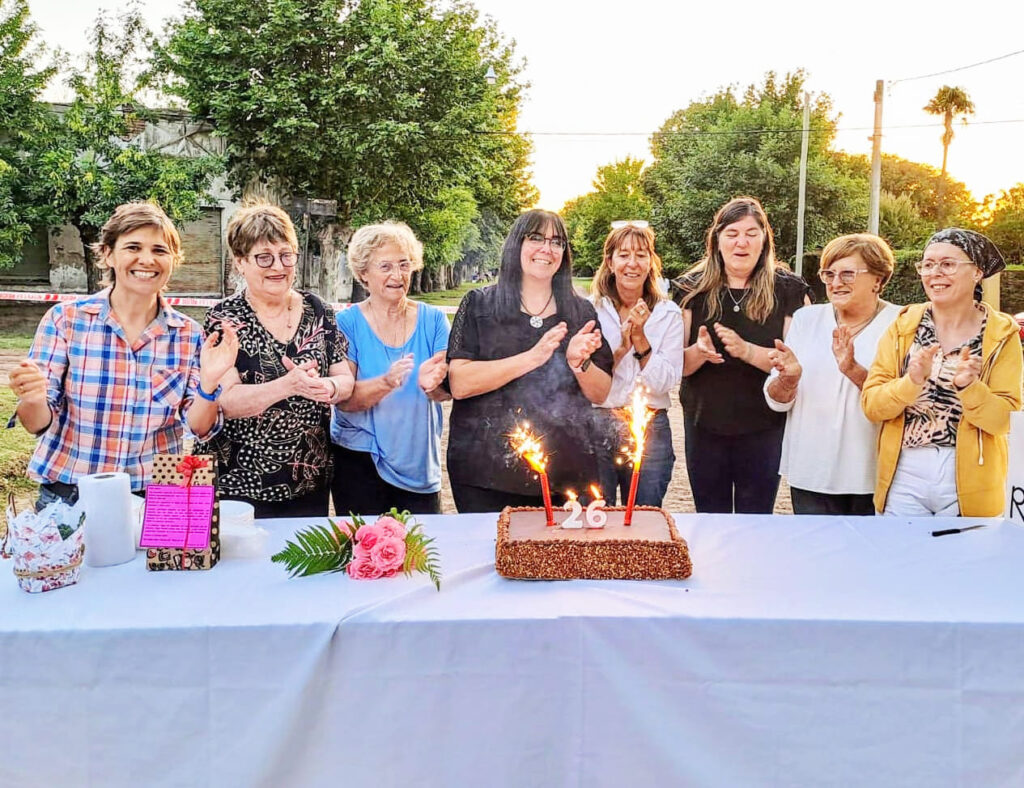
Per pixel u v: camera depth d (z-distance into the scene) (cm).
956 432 261
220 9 1420
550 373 274
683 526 227
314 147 1406
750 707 164
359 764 163
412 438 294
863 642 161
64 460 243
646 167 3303
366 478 296
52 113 1427
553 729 165
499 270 278
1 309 1447
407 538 191
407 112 1436
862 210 2778
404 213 1556
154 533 191
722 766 165
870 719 163
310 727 161
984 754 163
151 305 251
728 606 168
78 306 244
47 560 175
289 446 262
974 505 259
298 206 1434
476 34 1570
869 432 291
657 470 323
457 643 162
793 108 3347
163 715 160
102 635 157
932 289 258
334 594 175
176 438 253
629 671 163
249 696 160
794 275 341
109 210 1345
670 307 317
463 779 165
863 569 192
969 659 161
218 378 238
